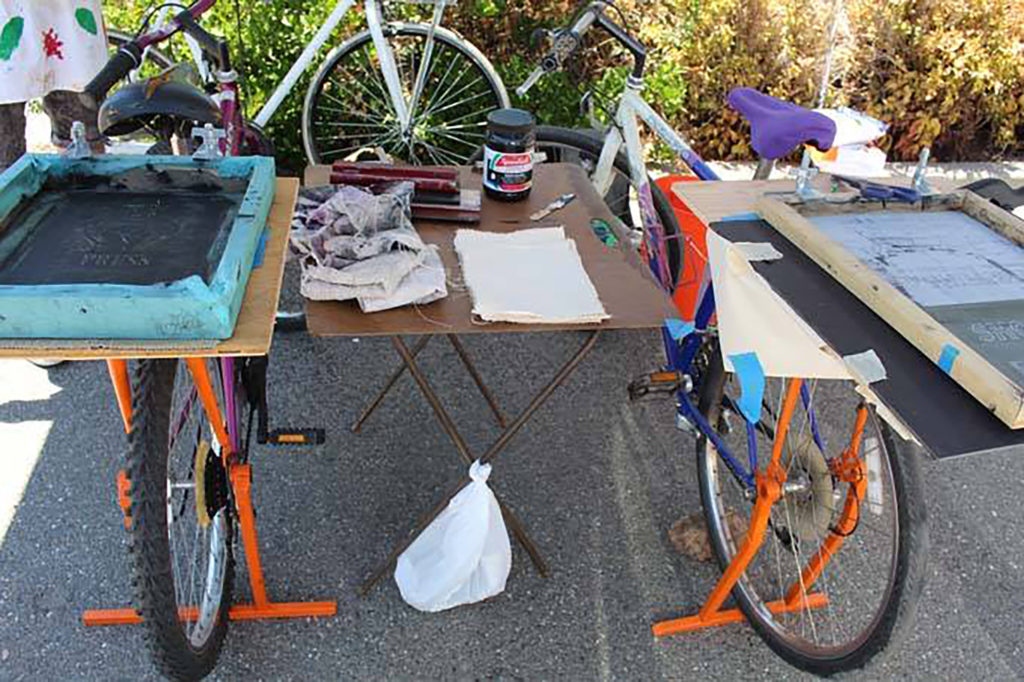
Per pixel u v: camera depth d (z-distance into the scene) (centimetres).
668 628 196
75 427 244
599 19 255
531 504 228
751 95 221
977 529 230
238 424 175
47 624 189
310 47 323
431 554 195
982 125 464
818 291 139
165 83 185
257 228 138
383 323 153
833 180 185
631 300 165
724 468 239
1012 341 121
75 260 131
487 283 163
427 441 247
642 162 267
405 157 374
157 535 146
